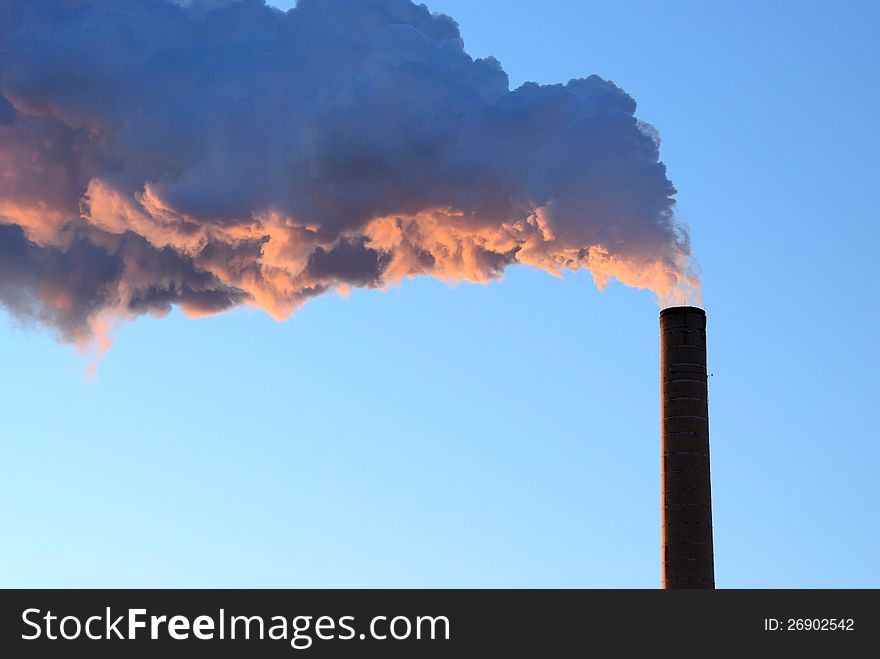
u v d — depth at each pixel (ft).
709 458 352.28
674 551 344.28
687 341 358.84
